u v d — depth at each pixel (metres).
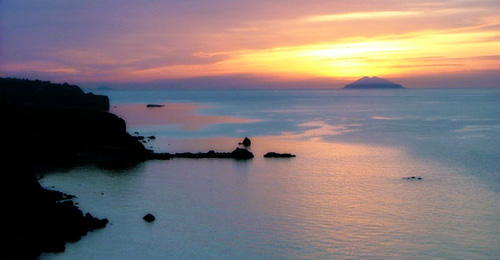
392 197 62.06
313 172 77.44
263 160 88.62
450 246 46.06
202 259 43.09
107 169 79.88
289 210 56.59
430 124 160.50
